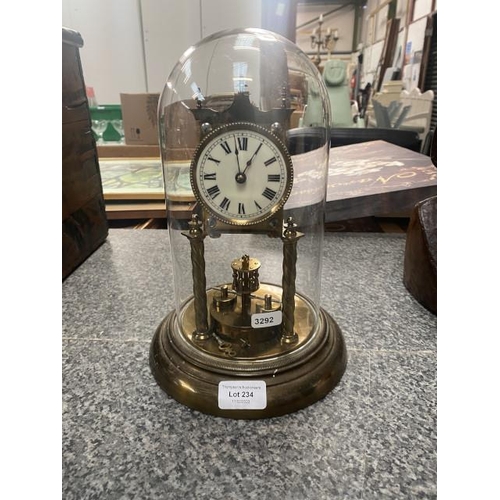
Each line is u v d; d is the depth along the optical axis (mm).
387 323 952
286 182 638
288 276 702
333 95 2631
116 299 1067
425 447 617
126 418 671
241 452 608
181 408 691
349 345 865
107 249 1413
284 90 776
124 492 550
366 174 1595
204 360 702
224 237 1302
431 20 2375
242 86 741
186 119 779
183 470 581
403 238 1546
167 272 1228
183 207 882
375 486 558
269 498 542
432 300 979
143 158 2309
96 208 1395
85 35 2781
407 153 1867
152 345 807
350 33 3998
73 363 812
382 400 708
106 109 2547
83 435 639
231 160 625
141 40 2795
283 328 744
